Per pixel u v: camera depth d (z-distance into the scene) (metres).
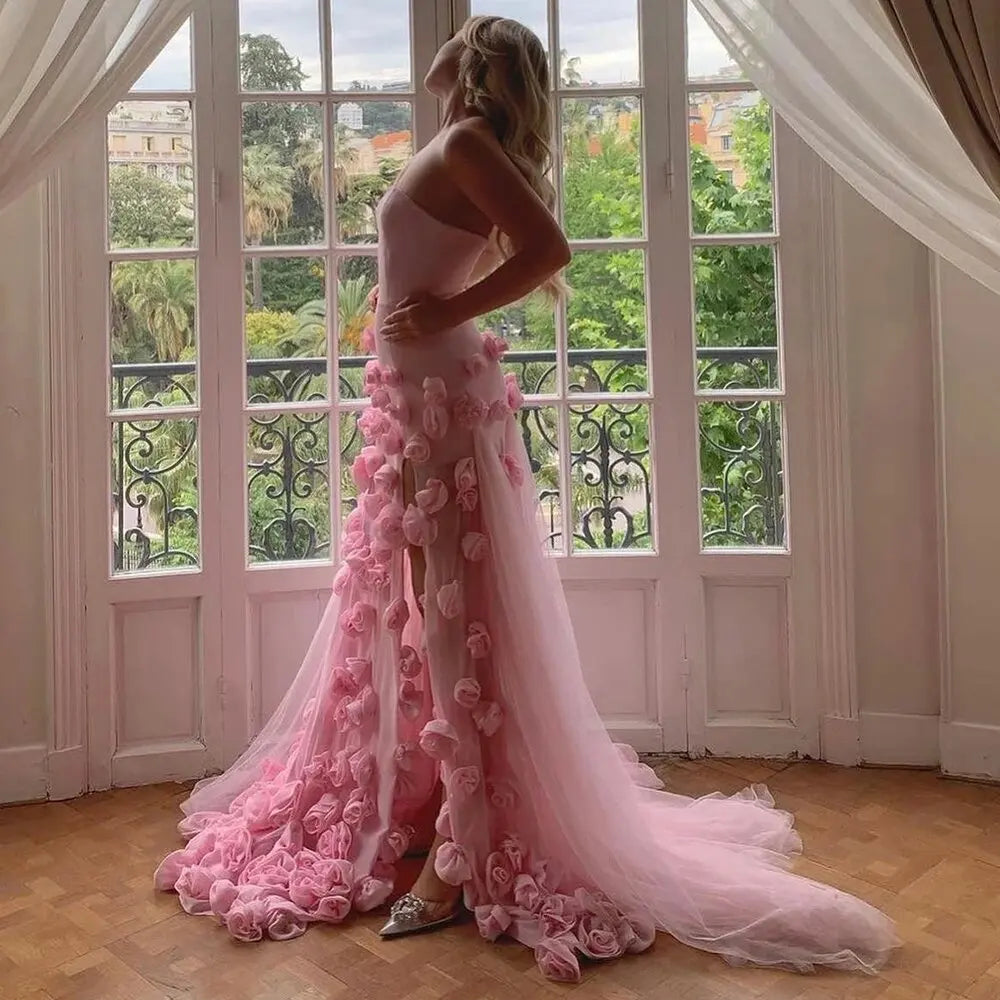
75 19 2.14
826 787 2.63
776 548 2.85
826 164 2.72
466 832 1.95
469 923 1.97
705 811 2.32
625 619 2.85
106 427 2.65
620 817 1.99
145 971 1.80
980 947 1.86
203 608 2.72
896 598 2.76
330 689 2.20
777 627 2.85
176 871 2.12
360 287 2.80
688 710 2.85
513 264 1.92
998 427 2.61
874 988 1.74
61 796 2.61
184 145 2.72
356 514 2.24
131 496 2.71
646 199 2.80
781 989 1.74
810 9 2.23
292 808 2.17
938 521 2.69
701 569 2.83
